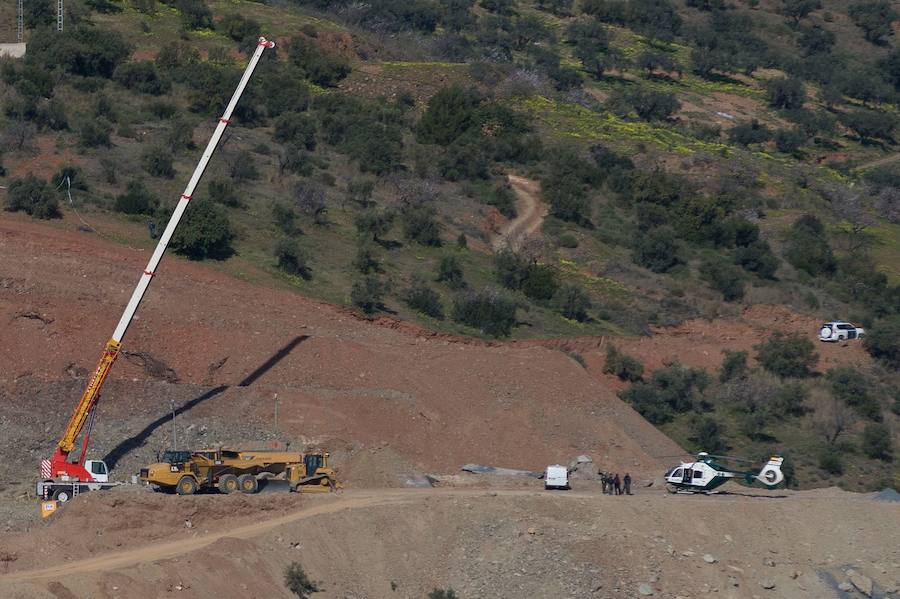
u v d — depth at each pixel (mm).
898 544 57750
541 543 54656
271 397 68375
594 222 123062
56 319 69438
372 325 83000
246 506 54969
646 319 104625
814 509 59594
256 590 48906
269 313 78312
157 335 71250
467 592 52562
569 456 71250
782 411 91000
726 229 124312
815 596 54219
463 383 75188
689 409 90125
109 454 61688
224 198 99438
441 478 65562
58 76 118188
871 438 87562
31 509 55688
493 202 121125
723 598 53219
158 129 113188
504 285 102812
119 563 49000
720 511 58406
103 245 81375
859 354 103438
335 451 65812
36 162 97125
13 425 62188
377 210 109250
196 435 64500
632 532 55969
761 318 109875
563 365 79125
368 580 52375
